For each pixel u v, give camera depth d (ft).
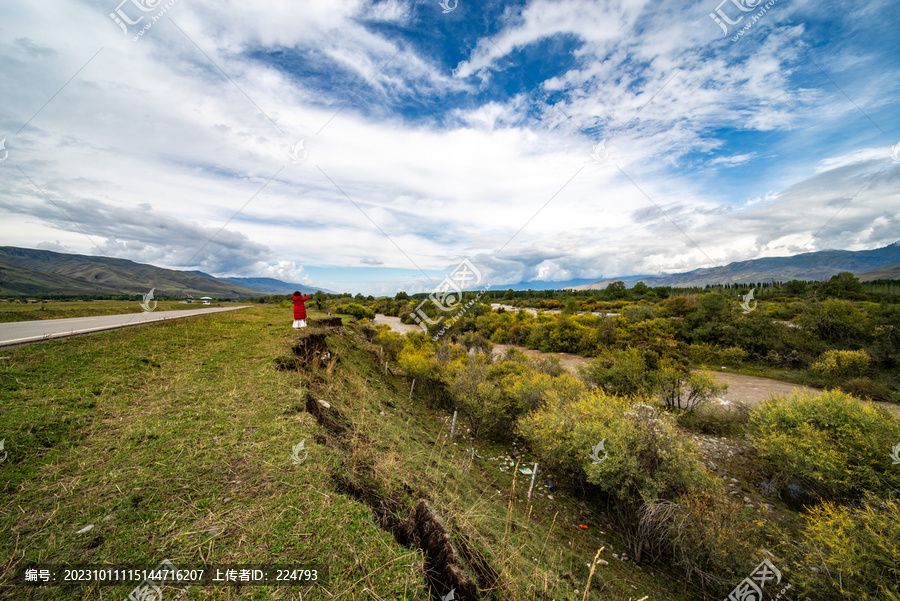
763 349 65.72
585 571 16.15
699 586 16.99
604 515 22.93
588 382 43.50
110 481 9.43
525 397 33.88
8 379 14.74
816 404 24.68
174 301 115.96
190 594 6.50
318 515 9.19
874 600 12.55
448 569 8.88
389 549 8.71
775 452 23.45
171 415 13.79
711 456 29.22
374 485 12.16
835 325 60.08
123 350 21.38
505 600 9.30
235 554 7.55
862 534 13.79
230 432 13.03
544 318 116.26
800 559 15.81
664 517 18.08
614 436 20.98
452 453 27.43
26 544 7.13
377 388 38.11
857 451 20.58
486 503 18.15
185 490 9.47
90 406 13.60
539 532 18.66
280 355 25.79
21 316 37.19
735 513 17.79
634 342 62.44
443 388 44.29
